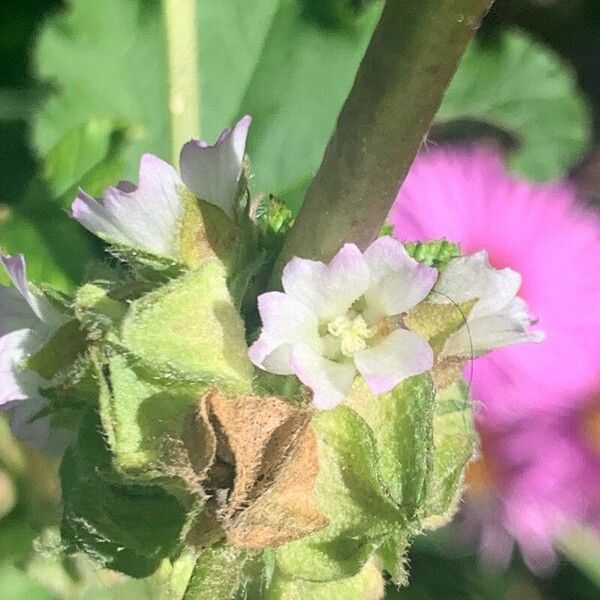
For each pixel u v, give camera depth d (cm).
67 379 6
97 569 8
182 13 10
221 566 6
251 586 6
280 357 5
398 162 5
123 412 5
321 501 6
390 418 6
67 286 10
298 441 5
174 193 6
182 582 6
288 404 5
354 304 6
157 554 6
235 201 6
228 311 6
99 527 6
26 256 10
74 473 6
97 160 10
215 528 5
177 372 5
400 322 6
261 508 5
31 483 9
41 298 6
